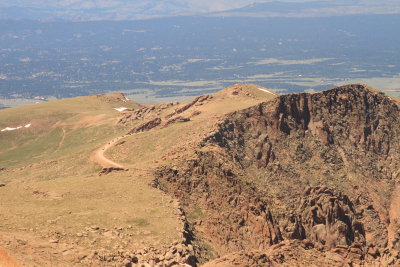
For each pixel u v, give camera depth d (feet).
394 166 542.98
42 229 252.21
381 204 506.07
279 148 524.11
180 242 260.83
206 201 361.92
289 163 515.50
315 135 545.44
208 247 296.30
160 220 286.25
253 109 545.03
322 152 532.73
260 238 343.87
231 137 514.68
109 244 244.01
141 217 285.02
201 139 482.69
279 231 359.46
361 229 400.67
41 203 302.04
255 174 495.41
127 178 361.30
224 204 364.58
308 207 402.31
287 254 237.86
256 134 529.45
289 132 538.88
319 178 510.17
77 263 215.31
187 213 338.54
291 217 381.19
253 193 384.47
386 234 475.72
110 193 327.88
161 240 259.39
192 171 385.70
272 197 433.48
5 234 234.99
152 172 372.38
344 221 392.88
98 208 294.87
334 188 501.15
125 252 235.61
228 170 396.98
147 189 339.16
